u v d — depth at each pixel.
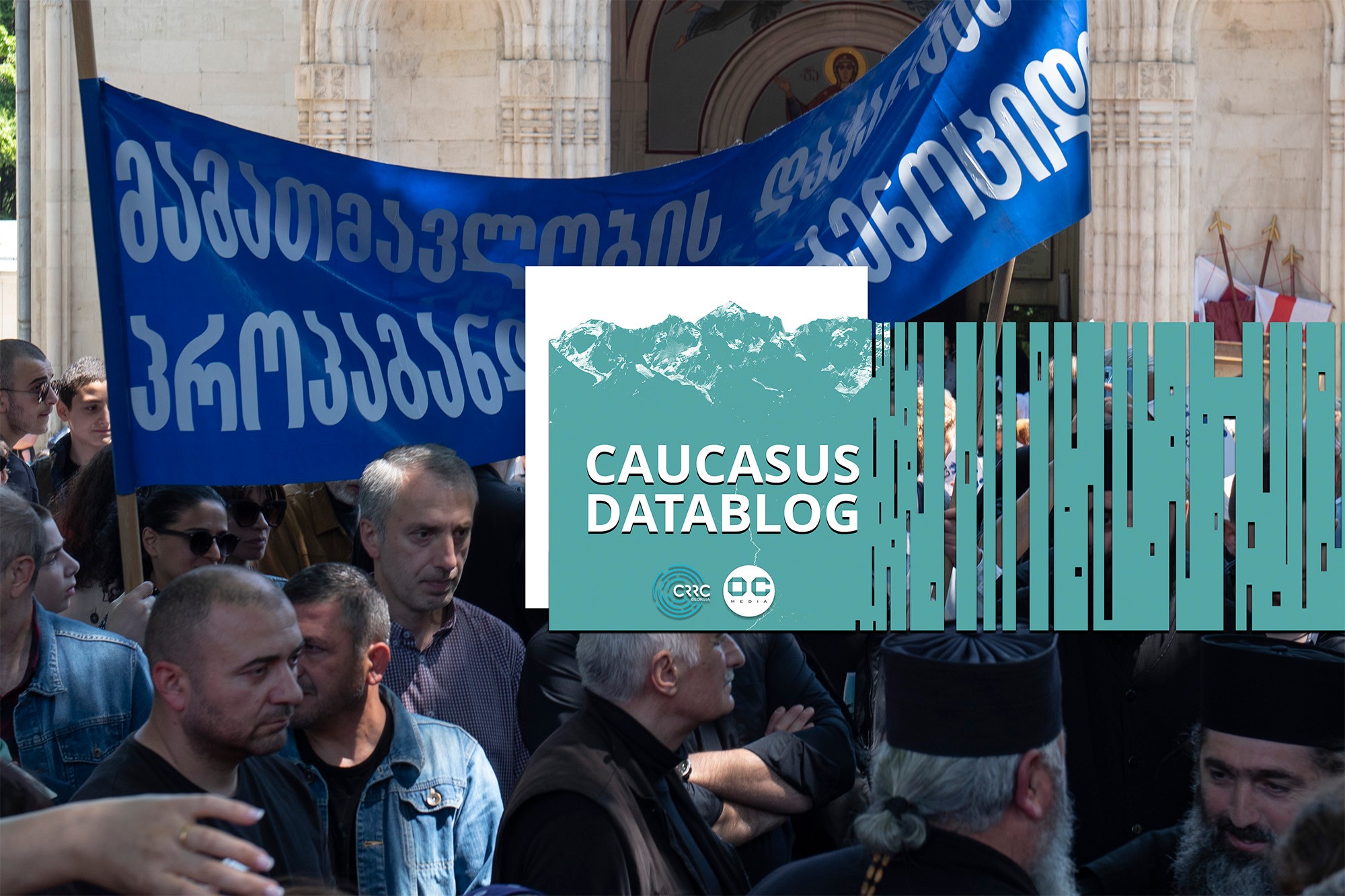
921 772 3.05
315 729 4.16
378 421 5.39
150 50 19.59
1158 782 4.78
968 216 5.68
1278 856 2.61
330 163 5.34
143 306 5.12
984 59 5.71
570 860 3.53
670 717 3.82
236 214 5.21
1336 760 3.57
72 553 5.90
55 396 9.24
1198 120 19.03
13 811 2.70
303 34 19.14
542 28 19.14
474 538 6.39
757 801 4.40
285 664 3.62
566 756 3.71
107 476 5.90
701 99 31.12
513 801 3.69
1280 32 18.89
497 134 19.56
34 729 4.51
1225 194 19.16
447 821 4.25
